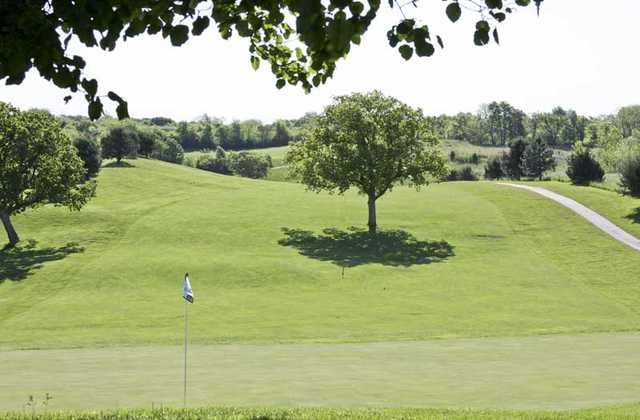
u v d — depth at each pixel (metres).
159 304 43.41
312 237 66.69
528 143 131.75
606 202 78.06
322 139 68.94
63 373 20.00
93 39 6.31
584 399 16.44
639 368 20.73
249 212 76.94
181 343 29.59
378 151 66.38
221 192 90.94
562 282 50.84
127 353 24.44
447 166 68.38
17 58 6.24
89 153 98.19
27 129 62.50
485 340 27.73
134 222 71.19
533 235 67.19
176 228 69.25
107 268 54.12
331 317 38.41
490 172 139.25
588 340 27.61
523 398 16.53
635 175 77.31
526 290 48.09
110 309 41.84
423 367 20.78
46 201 77.94
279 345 26.97
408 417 12.32
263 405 15.41
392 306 42.25
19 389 17.56
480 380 18.77
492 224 71.38
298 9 5.52
